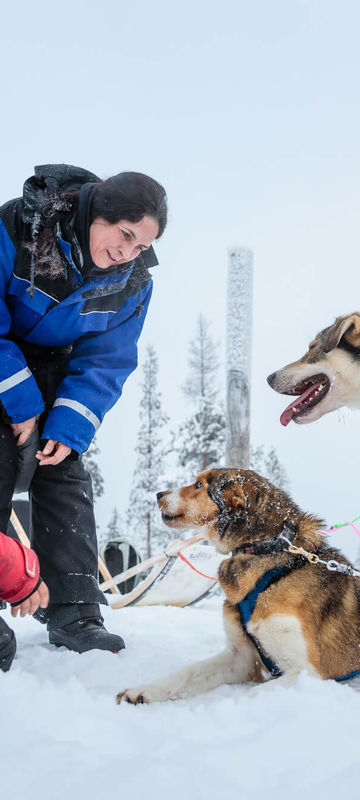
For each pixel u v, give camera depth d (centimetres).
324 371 395
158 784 141
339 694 211
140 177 259
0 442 282
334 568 264
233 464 786
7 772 145
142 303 314
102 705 196
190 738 174
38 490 312
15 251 267
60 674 259
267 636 252
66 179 273
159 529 2080
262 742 167
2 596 196
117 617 399
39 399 285
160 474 2123
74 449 296
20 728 170
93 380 304
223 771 152
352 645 259
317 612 254
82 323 293
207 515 296
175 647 319
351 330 388
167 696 241
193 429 1775
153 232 262
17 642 326
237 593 262
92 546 318
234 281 793
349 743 169
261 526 282
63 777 143
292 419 409
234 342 793
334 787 143
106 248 263
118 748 165
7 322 283
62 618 308
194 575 497
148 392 2244
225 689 253
